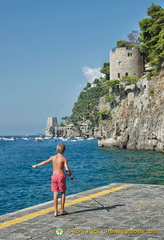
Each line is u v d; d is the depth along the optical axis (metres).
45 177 31.45
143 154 55.75
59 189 7.84
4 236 6.30
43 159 59.56
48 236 6.19
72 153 70.12
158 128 60.69
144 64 98.00
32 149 102.50
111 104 90.62
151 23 86.88
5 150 98.31
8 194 22.05
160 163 39.41
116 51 96.00
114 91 90.88
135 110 70.00
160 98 62.91
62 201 7.82
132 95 75.38
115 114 82.69
